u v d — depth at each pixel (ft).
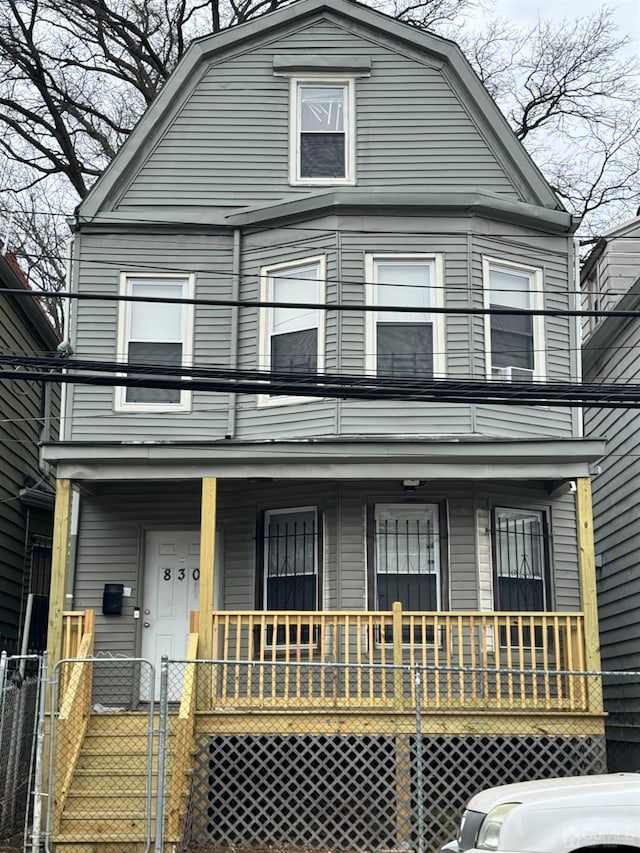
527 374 49.21
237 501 50.14
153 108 52.44
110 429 49.75
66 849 35.76
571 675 39.86
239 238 51.16
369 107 52.80
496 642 41.73
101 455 45.32
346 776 43.47
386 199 48.88
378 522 47.96
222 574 49.60
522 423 48.37
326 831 37.78
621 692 57.41
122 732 41.63
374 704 40.93
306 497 48.44
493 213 49.57
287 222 50.34
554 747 42.57
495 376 48.49
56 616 43.47
